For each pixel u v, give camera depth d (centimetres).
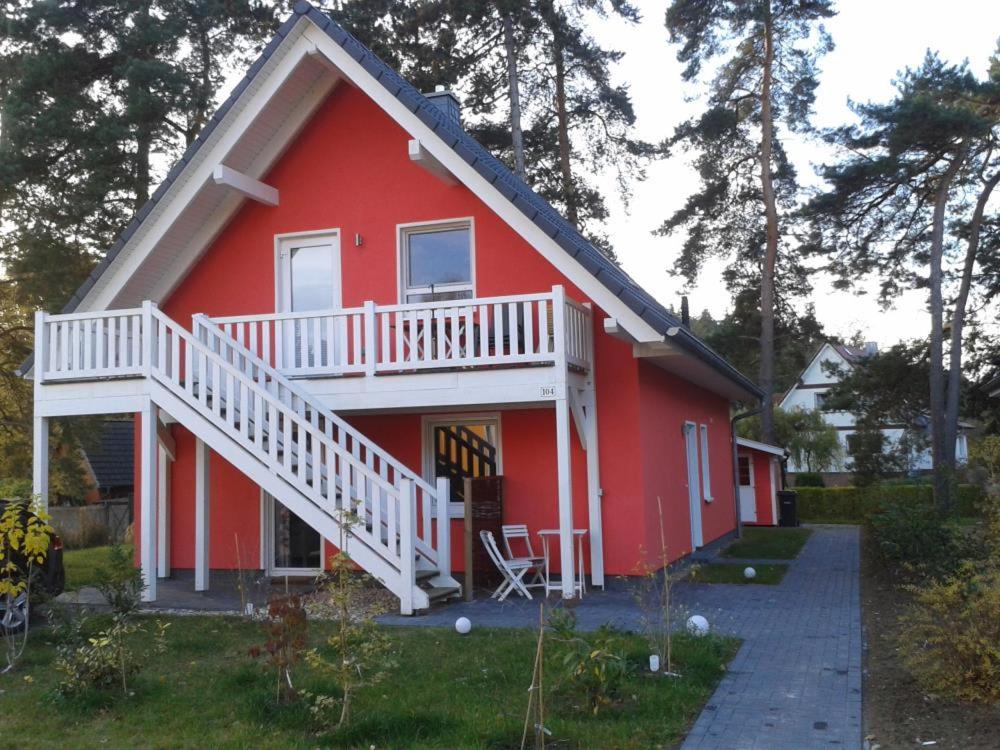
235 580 1338
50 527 864
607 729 588
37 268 2219
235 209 1392
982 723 601
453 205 1316
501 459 1273
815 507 2955
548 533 1152
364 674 720
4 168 2080
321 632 881
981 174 2309
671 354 1198
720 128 2772
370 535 1024
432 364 1111
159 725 624
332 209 1366
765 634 895
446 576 1117
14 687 739
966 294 2333
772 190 2852
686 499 1516
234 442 1092
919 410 2548
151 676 748
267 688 686
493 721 602
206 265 1412
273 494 1066
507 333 1247
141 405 1138
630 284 1564
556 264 1126
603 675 609
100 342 1164
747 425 3762
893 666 759
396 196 1342
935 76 2217
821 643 851
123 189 2267
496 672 728
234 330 1388
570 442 1142
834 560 1545
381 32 2575
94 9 2303
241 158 1352
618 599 1098
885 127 2223
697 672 724
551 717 613
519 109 2625
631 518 1202
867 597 1114
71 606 1123
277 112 1329
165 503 1390
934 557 1158
